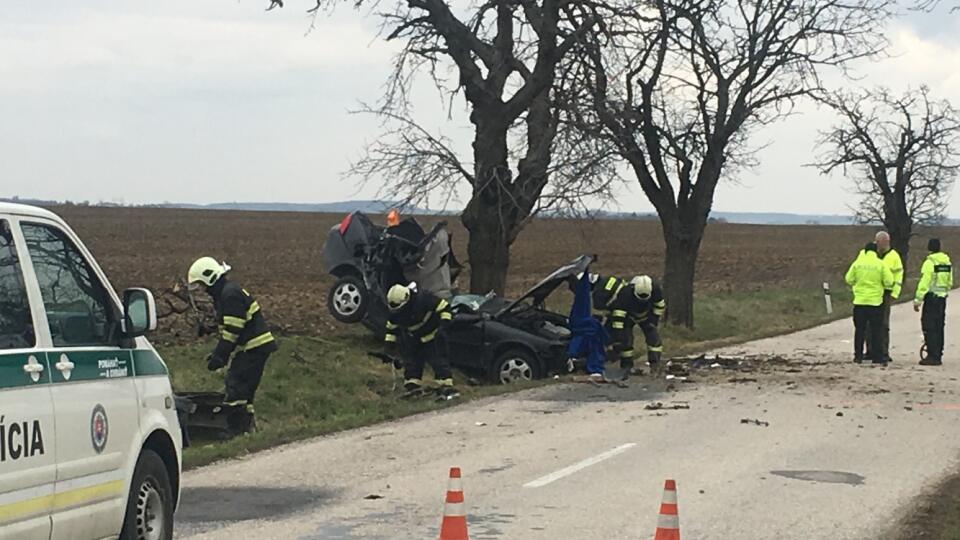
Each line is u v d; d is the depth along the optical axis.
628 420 14.99
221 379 17.67
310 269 54.78
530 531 8.79
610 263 63.22
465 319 19.94
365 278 21.77
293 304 32.38
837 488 10.55
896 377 19.88
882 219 52.59
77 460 6.54
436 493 10.30
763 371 20.89
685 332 28.67
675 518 7.06
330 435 13.88
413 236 22.22
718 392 17.94
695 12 26.56
